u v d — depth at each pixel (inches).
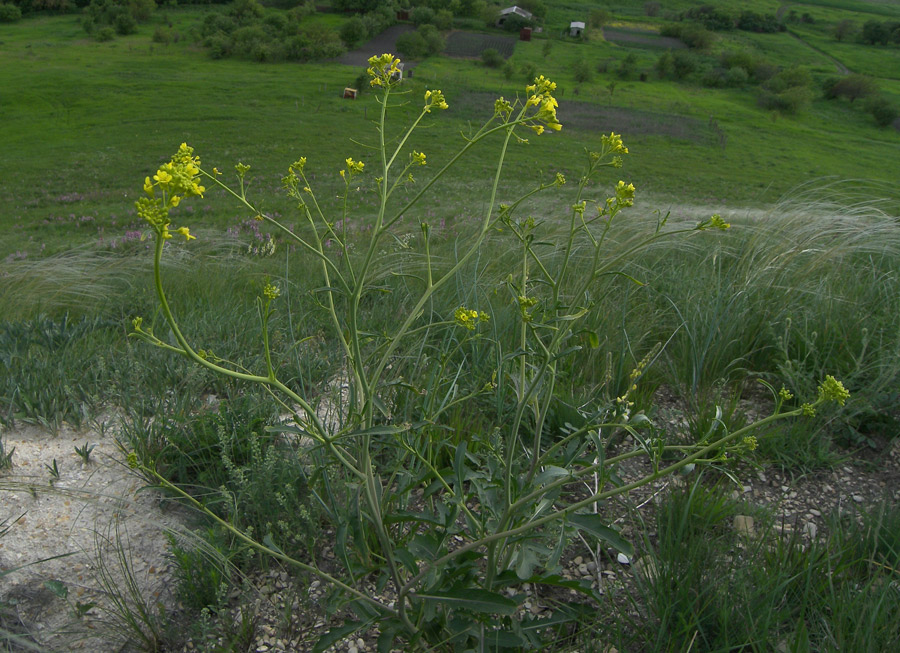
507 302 155.6
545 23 4010.8
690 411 119.0
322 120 1937.7
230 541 85.8
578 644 73.5
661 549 80.4
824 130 2439.7
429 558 62.8
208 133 1772.9
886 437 111.3
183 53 2866.6
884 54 3973.9
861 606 71.3
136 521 92.4
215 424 103.4
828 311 135.6
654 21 4426.7
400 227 315.9
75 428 112.7
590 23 4040.4
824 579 77.2
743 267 163.5
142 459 97.7
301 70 2613.2
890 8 5575.8
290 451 99.2
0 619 77.6
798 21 4768.7
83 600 80.9
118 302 185.0
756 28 4463.6
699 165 1784.0
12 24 3339.1
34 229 928.9
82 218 968.9
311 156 1562.5
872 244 185.2
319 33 2999.5
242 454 102.0
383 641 62.8
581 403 108.7
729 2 5182.1
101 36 3038.9
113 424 112.7
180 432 103.0
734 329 133.3
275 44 2822.3
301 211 75.5
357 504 66.4
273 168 1428.4
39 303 205.6
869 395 114.7
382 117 75.5
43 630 76.8
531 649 69.7
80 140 1695.4
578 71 2807.6
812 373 118.0
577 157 1647.4
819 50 4040.4
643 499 97.3
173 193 45.7
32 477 100.3
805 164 1909.4
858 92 2829.7
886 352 121.6
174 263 257.3
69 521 92.4
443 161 1441.9
